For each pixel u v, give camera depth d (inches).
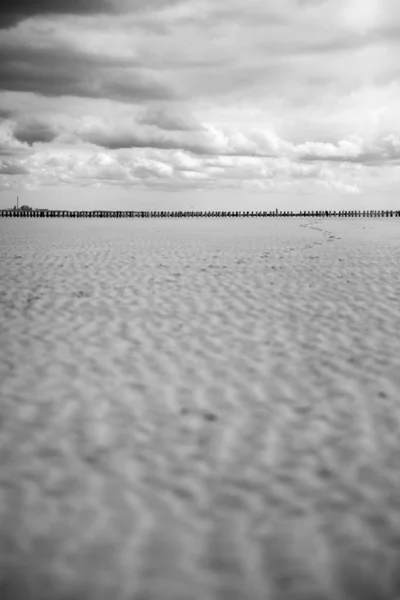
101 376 342.6
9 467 238.1
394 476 231.9
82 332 431.8
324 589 168.6
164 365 362.0
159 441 261.7
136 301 534.0
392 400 307.4
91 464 240.8
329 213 5152.6
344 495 217.6
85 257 887.1
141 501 213.2
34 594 165.9
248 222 3034.0
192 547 186.7
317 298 546.3
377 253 939.3
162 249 1042.7
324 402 305.7
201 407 299.3
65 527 197.5
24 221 3221.0
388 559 181.0
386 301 530.3
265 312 492.7
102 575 173.6
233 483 226.4
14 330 435.8
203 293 571.2
